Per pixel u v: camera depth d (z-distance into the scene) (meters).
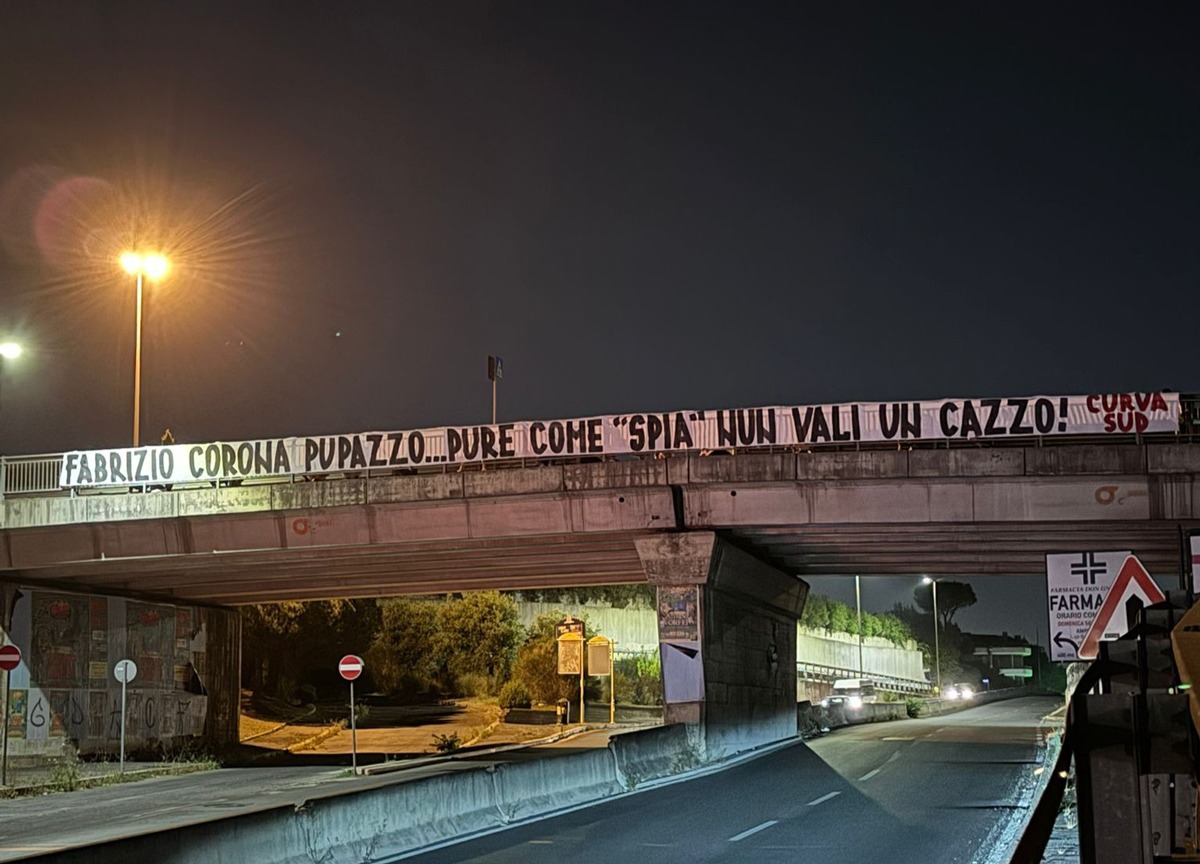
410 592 53.03
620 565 45.12
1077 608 16.95
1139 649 4.90
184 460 40.03
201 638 52.91
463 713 66.12
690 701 37.12
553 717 62.28
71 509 40.75
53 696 43.47
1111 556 16.91
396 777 32.91
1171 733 4.20
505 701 67.94
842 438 36.09
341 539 39.53
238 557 41.06
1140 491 34.62
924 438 35.59
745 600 42.91
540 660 67.88
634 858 16.77
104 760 45.12
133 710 47.62
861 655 97.62
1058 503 35.25
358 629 77.81
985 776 29.02
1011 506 35.56
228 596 52.22
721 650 39.53
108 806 29.97
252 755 49.59
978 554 43.75
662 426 37.38
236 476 39.72
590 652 60.00
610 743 28.09
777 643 48.19
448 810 20.00
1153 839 4.45
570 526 38.28
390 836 18.12
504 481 38.28
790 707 49.66
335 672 77.69
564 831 20.23
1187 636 3.42
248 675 72.31
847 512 36.69
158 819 25.75
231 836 14.39
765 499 37.16
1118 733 4.32
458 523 38.91
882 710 65.81
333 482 39.34
